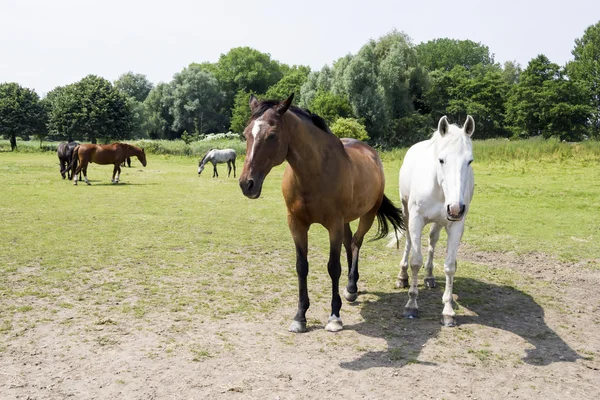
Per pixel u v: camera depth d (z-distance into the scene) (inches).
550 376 138.9
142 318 181.2
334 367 141.0
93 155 661.9
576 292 225.9
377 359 147.3
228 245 311.9
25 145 1957.4
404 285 228.4
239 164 1165.7
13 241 307.6
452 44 3112.7
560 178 661.9
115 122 1904.5
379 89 1732.3
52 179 721.6
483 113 2219.5
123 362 142.9
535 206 464.8
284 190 170.6
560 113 1990.7
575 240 330.6
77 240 315.0
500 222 388.8
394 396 124.4
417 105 2049.7
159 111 2827.3
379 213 230.1
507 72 2876.5
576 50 2390.5
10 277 230.8
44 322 175.3
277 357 147.5
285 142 149.9
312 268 261.6
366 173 194.4
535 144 934.4
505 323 183.0
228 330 170.1
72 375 134.2
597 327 181.2
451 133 160.9
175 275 240.8
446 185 156.3
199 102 2755.9
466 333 171.6
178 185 677.9
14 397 121.3
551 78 2105.1
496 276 249.4
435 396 125.0
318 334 167.9
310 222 170.2
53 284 221.8
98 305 195.5
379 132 1753.2
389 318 185.9
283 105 147.6
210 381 131.1
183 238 328.8
